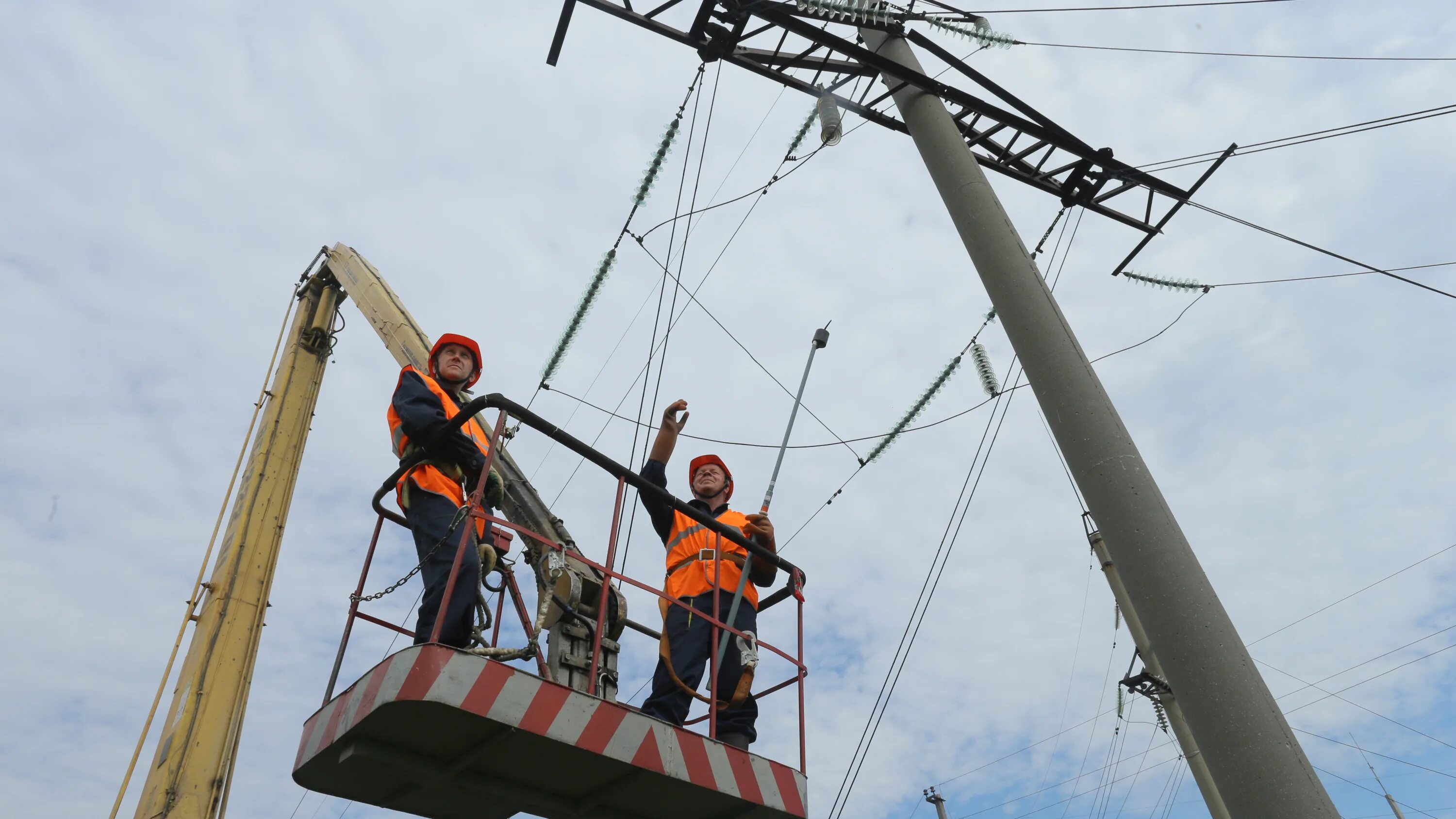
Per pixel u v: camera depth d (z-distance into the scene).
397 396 5.32
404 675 4.13
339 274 12.06
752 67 8.64
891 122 9.06
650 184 8.84
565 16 8.01
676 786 4.80
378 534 5.34
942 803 30.42
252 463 10.93
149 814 8.73
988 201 7.66
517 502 7.90
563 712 4.44
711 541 6.12
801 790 5.24
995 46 8.84
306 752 4.59
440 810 4.95
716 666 5.22
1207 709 5.45
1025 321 7.01
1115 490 6.20
